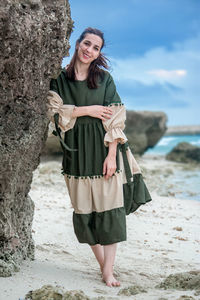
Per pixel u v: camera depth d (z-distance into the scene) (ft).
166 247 18.54
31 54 10.14
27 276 11.54
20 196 12.55
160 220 23.80
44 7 10.48
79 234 13.19
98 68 13.20
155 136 73.46
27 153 11.60
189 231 21.76
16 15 9.36
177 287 11.62
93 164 13.03
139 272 14.40
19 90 10.39
